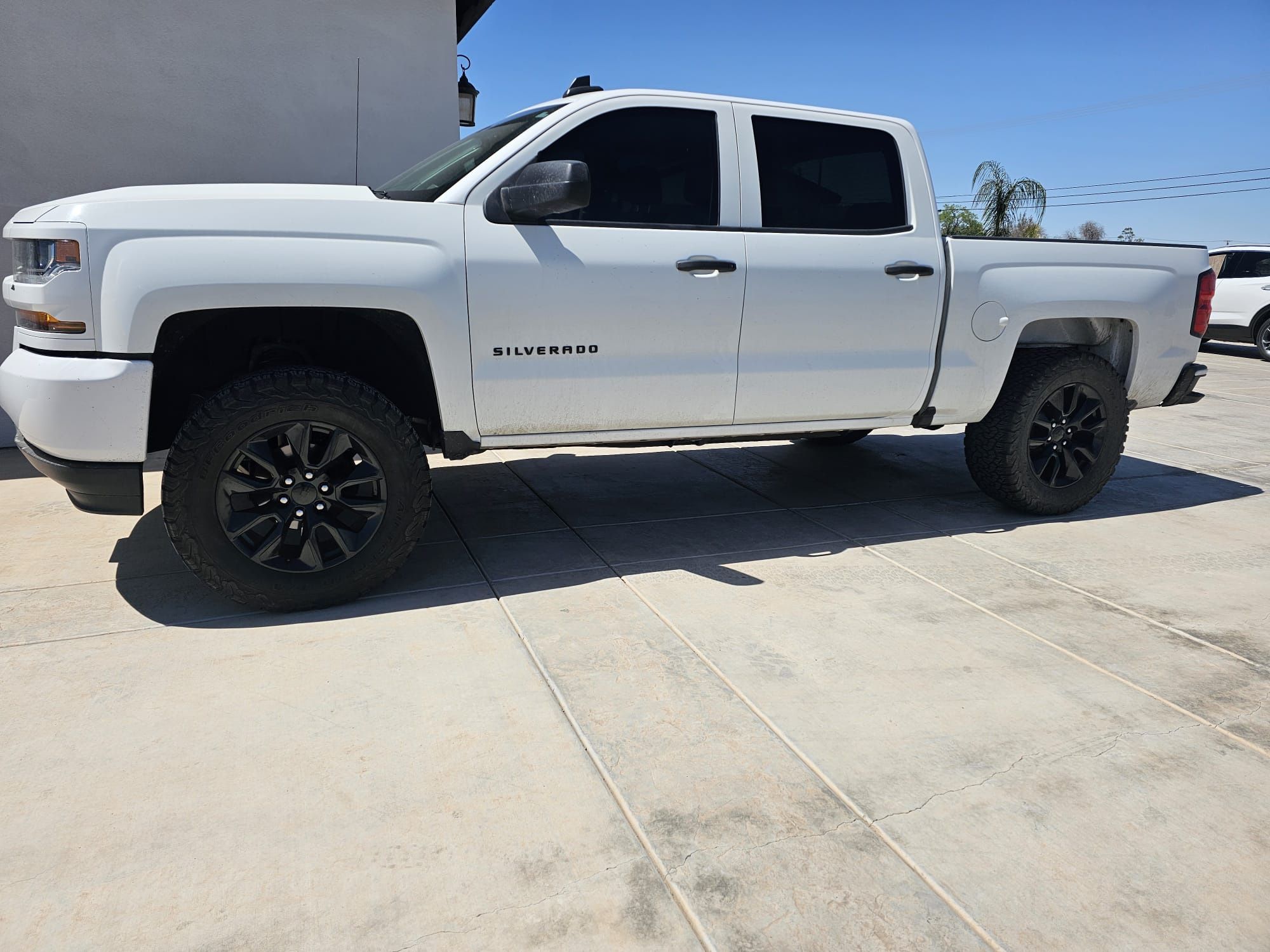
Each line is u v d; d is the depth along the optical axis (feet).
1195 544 13.62
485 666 9.12
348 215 9.96
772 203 12.09
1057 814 6.89
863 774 7.38
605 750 7.64
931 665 9.35
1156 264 14.64
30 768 7.24
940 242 13.15
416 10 20.30
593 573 11.83
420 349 10.64
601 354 11.21
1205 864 6.37
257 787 7.04
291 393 9.70
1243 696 8.83
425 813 6.77
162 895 5.89
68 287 9.11
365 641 9.65
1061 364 13.92
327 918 5.71
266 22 19.03
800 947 5.55
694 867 6.23
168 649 9.38
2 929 5.57
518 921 5.72
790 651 9.59
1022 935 5.67
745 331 11.89
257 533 10.43
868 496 16.05
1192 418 25.43
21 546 12.51
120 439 9.44
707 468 17.98
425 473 10.49
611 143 11.23
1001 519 14.80
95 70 17.92
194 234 9.38
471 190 10.55
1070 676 9.18
